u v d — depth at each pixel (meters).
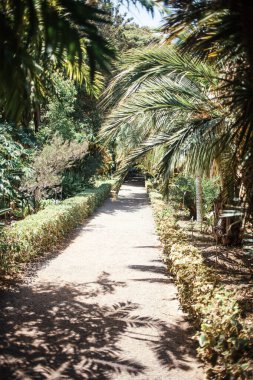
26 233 6.41
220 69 4.85
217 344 2.83
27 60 1.70
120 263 6.86
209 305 3.36
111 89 5.84
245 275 5.72
